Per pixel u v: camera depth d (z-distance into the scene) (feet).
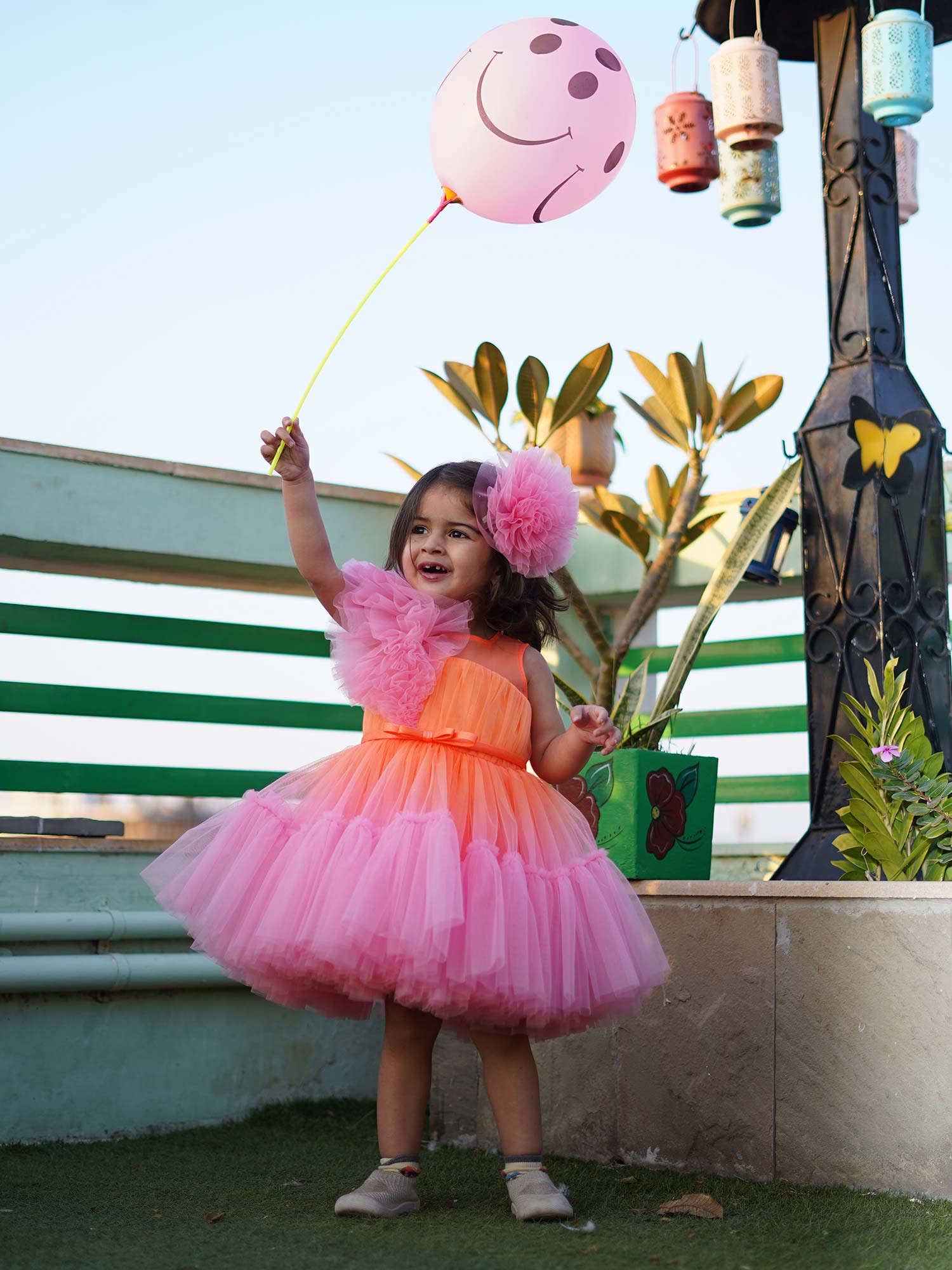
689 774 9.20
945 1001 6.94
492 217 8.45
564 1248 5.79
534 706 7.26
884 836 8.10
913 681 10.02
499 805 6.58
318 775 6.95
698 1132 7.95
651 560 14.20
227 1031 10.77
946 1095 6.88
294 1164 8.70
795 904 7.65
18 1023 9.91
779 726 13.76
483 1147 9.22
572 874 6.62
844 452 10.32
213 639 12.64
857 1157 7.21
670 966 7.34
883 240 10.71
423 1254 5.65
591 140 8.10
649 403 12.93
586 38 8.27
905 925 7.14
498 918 6.09
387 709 6.81
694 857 9.20
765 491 10.89
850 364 10.52
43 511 11.51
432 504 7.29
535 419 12.17
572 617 15.06
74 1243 5.90
